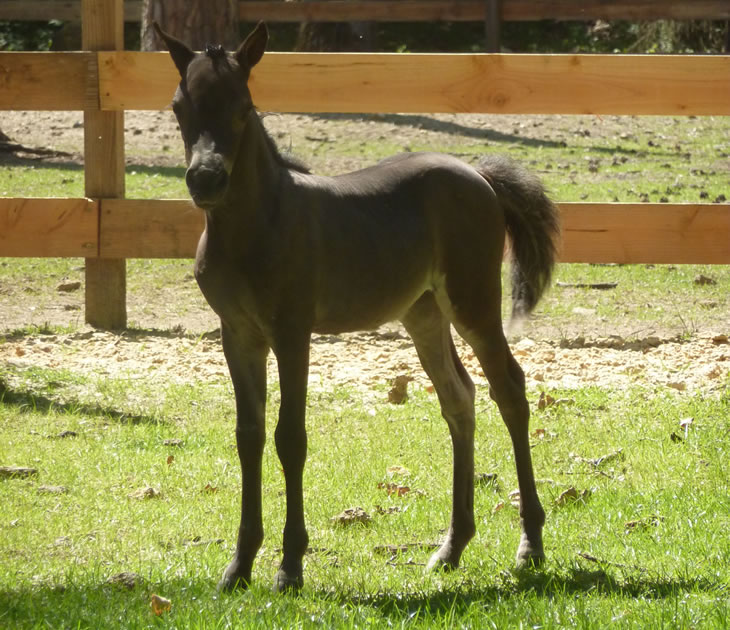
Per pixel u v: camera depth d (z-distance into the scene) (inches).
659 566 331.6
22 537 362.0
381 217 337.4
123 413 504.7
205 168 279.7
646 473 428.5
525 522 349.7
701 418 488.4
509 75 603.8
